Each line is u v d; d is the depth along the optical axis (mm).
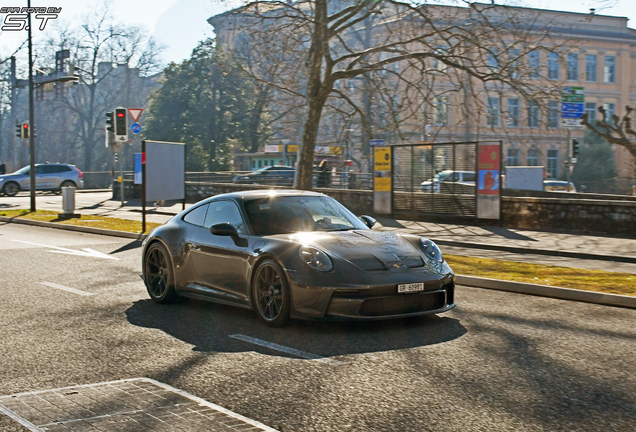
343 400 3713
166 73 52219
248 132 51031
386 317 5348
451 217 18422
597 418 3412
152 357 4758
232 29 19125
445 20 17906
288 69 19688
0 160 77312
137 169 25859
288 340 5227
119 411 3498
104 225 16781
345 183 25312
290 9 18594
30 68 22016
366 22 28438
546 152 46625
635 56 54500
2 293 7605
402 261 5625
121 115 21609
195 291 6652
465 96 18094
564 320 6121
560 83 16984
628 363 4527
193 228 6875
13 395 3822
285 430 3242
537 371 4316
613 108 54438
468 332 5516
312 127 19438
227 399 3760
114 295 7523
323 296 5293
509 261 10383
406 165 19609
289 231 6184
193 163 50188
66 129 71000
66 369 4469
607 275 8766
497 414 3467
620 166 51531
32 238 14508
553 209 16500
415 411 3518
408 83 18469
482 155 17547
